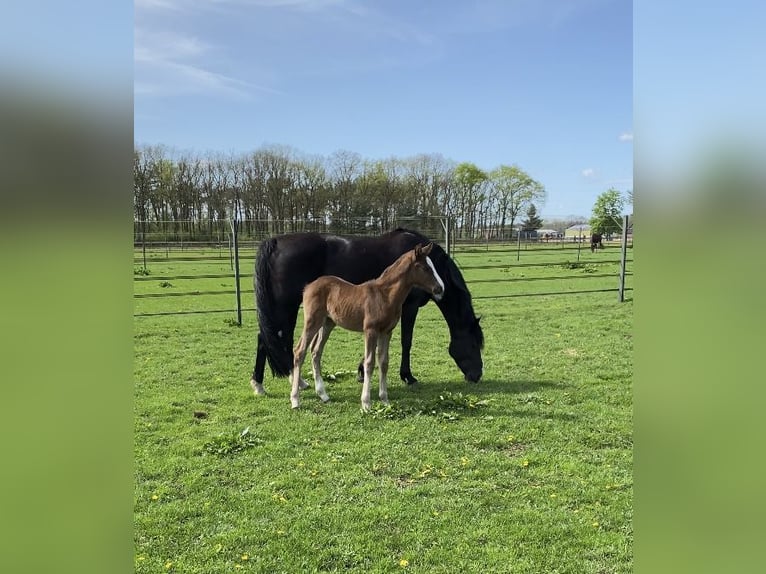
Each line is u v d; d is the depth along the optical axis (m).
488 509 3.53
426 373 7.18
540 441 4.67
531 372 7.13
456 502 3.62
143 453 4.44
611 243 39.88
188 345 8.97
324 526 3.33
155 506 3.57
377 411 5.39
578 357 7.92
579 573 2.87
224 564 2.96
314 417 5.34
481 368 6.62
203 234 27.94
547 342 8.99
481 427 5.00
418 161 53.44
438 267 6.44
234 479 3.99
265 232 27.98
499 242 32.97
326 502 3.64
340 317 5.52
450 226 13.98
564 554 3.03
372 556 3.04
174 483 3.92
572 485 3.85
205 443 4.57
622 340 9.02
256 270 6.09
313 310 5.61
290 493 3.76
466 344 6.59
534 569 2.90
